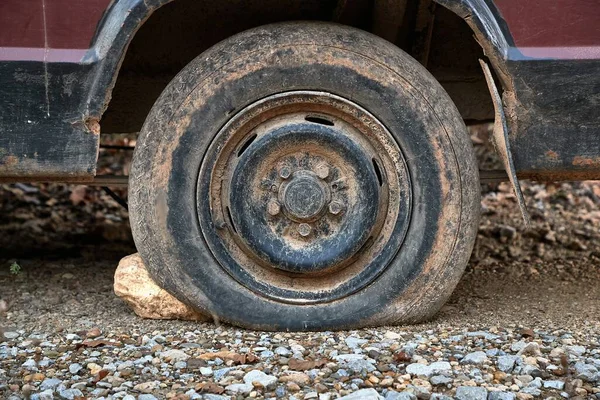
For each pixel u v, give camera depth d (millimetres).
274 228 2541
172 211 2547
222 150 2541
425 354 2434
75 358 2447
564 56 2498
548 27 2502
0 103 2480
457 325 2645
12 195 3984
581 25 2502
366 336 2520
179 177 2541
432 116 2539
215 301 2561
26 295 2910
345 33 2541
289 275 2570
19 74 2471
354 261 2570
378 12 2750
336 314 2555
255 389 2275
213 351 2453
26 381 2332
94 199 4059
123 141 4664
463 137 2559
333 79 2525
